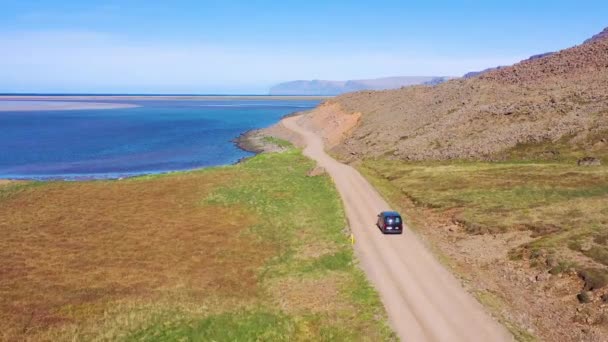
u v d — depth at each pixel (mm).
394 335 23922
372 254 36625
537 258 33094
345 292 30469
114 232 47344
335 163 82375
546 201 45656
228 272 36375
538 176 55344
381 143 90000
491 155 69312
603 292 27156
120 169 96688
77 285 34188
